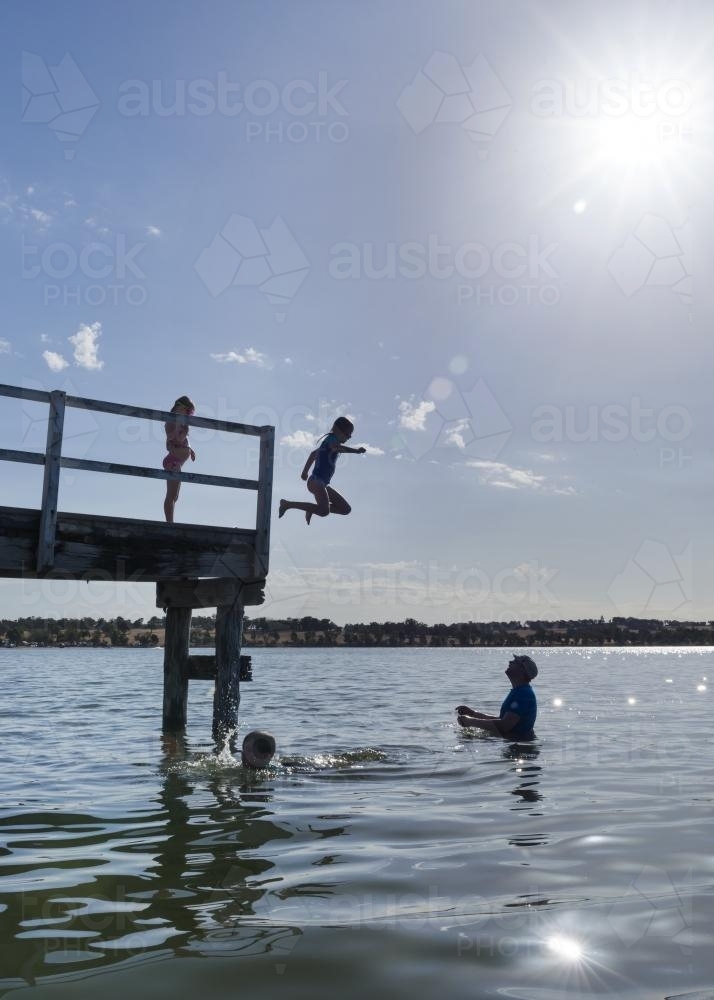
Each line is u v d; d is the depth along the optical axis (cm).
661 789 659
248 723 1131
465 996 274
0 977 289
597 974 291
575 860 443
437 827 526
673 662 5338
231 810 584
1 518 782
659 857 448
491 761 806
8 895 386
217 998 272
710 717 1226
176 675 1059
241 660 989
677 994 274
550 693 1811
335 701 1539
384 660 4984
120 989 279
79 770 769
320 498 943
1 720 1195
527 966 299
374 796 638
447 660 5066
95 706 1432
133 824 541
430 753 855
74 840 496
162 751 890
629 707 1409
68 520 825
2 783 701
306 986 282
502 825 531
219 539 937
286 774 739
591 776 722
